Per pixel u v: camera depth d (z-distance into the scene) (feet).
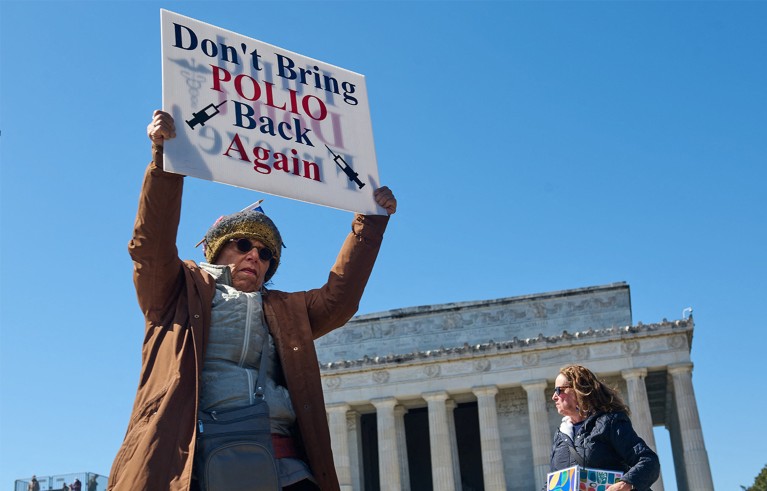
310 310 26.84
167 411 21.90
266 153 25.84
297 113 27.09
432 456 289.94
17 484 221.66
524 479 298.76
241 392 23.17
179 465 21.21
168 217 23.49
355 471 304.50
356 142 28.09
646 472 35.50
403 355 301.43
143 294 24.03
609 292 315.17
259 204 28.71
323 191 26.66
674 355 287.07
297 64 27.86
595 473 35.47
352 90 28.81
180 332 23.36
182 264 24.68
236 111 25.72
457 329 320.29
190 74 25.22
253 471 21.61
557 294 318.45
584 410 38.70
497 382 294.87
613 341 291.38
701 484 270.67
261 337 24.73
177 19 25.64
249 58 26.71
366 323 326.65
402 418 310.86
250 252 26.37
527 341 295.89
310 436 24.07
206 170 24.18
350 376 303.68
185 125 24.44
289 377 24.53
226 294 24.89
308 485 24.30
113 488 21.62
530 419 290.15
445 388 297.12
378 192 27.76
